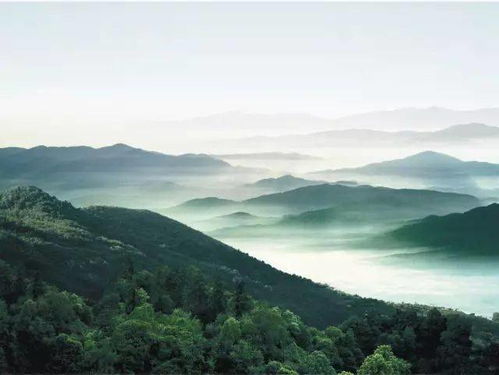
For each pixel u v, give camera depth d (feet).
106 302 556.10
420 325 595.47
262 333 476.54
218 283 601.21
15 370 394.52
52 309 451.53
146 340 418.31
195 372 409.08
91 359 395.55
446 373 523.70
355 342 563.89
